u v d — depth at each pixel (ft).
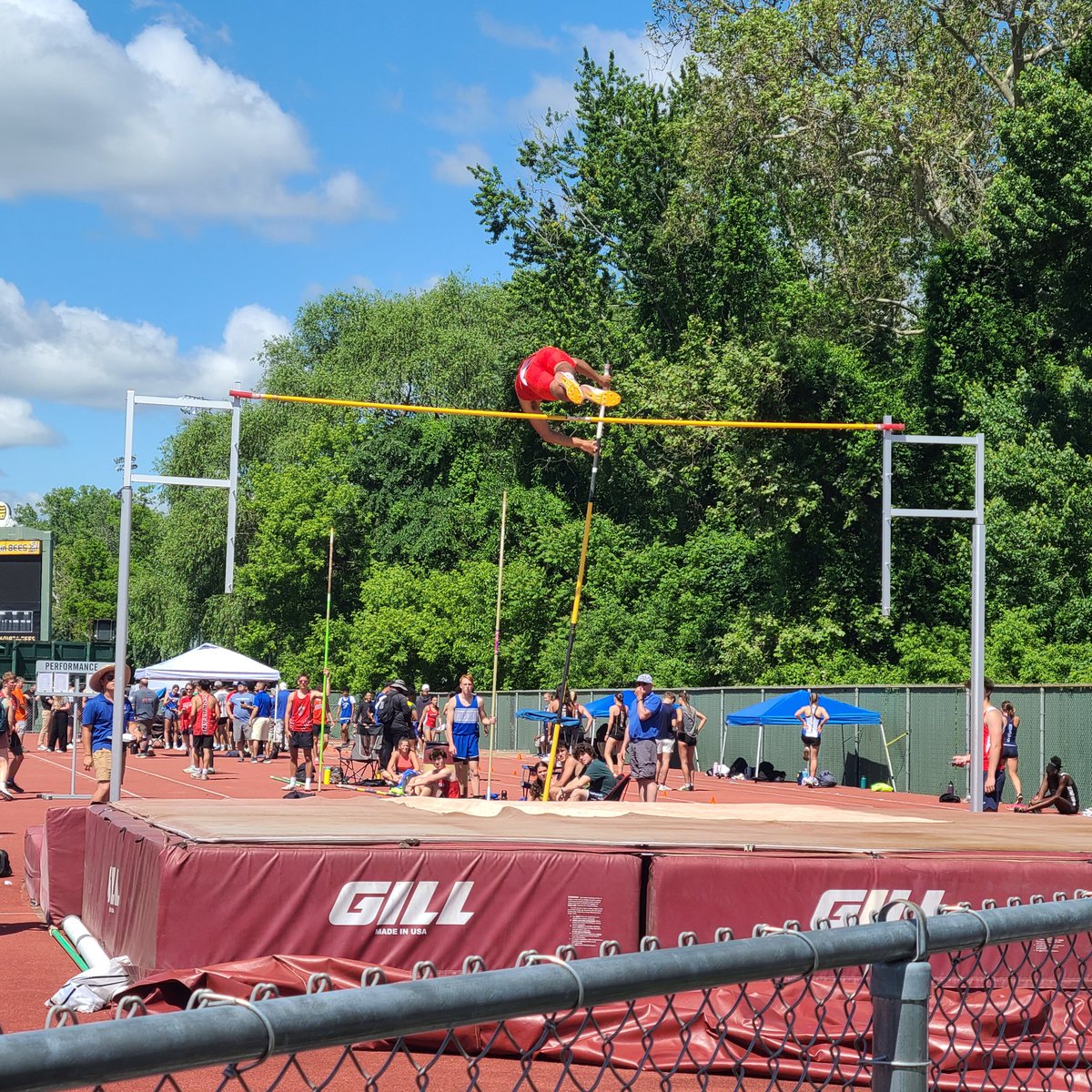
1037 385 120.37
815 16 130.00
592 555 177.37
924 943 10.12
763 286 152.56
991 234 120.06
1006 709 78.28
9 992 25.36
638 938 23.22
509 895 23.13
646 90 165.37
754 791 97.86
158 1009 21.24
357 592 202.28
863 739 105.50
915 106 126.52
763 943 9.21
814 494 136.77
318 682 194.59
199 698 97.19
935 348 132.05
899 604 136.36
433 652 180.86
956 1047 18.75
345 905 22.75
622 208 164.66
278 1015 6.92
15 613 177.99
